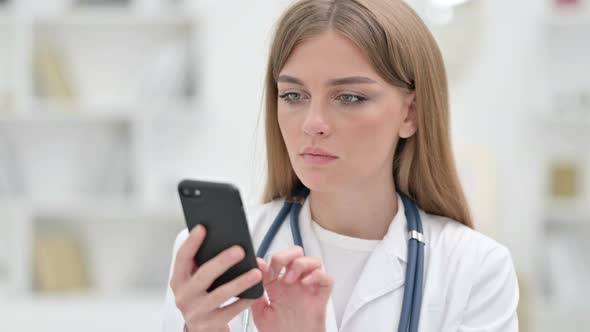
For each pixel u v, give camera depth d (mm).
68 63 3023
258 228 1376
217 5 2975
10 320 2879
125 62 3033
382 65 1119
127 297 2959
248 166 3004
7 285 2988
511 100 2947
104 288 3062
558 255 2928
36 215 3033
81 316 2885
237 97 2998
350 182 1141
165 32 3025
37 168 3027
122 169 2975
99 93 3031
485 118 2953
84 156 2963
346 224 1277
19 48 2869
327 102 1114
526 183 2973
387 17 1145
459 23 2865
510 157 2965
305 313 1062
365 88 1107
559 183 2965
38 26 2986
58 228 3088
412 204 1328
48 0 2988
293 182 1368
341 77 1095
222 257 961
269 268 1022
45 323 2883
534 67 2932
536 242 2949
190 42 3008
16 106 2879
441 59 1260
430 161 1292
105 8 2934
